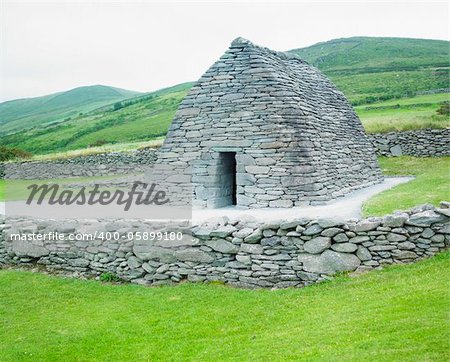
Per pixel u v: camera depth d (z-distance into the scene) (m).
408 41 145.50
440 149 31.80
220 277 12.33
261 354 8.15
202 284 12.40
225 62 19.09
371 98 73.12
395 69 110.94
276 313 10.04
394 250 10.93
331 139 20.53
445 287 9.04
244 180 18.48
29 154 49.12
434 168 28.61
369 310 8.89
